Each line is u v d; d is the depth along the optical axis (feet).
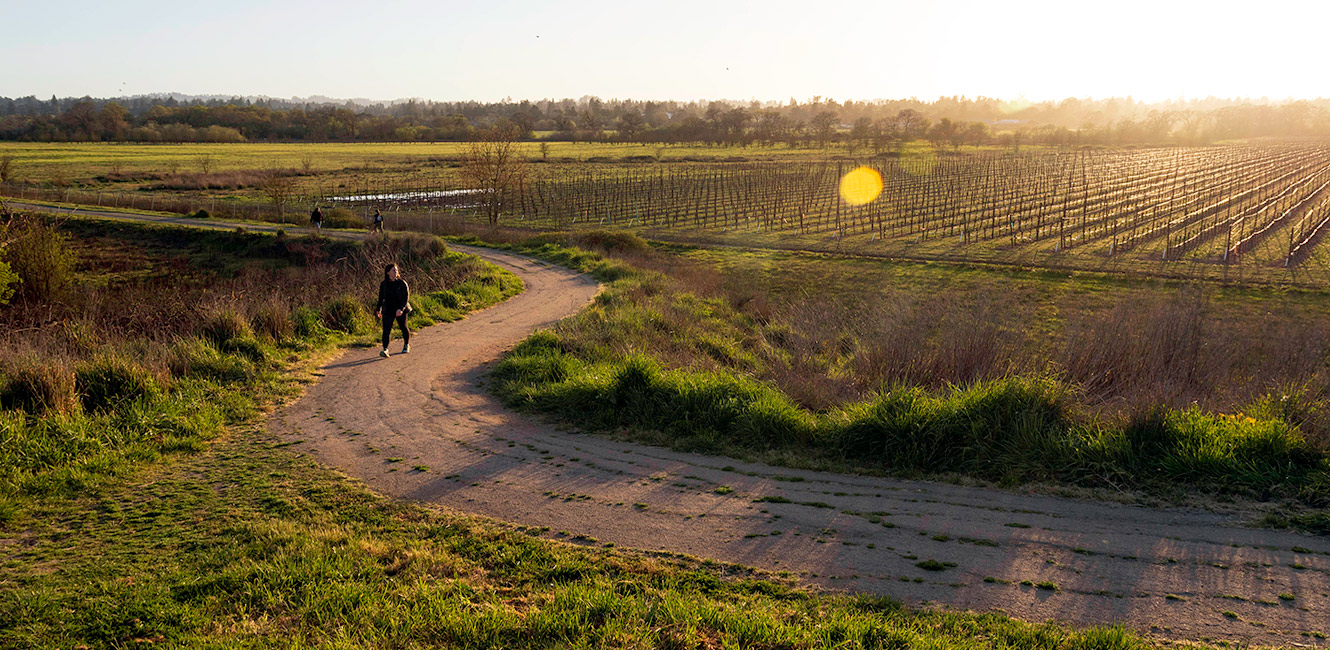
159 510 19.83
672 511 19.49
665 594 14.62
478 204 210.79
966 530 17.85
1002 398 23.71
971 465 22.09
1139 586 14.94
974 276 118.83
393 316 42.16
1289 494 18.81
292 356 39.32
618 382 29.37
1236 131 607.78
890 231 170.30
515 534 18.04
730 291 88.38
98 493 21.12
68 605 14.58
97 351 34.12
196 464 23.75
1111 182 272.92
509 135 182.60
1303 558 15.83
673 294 72.84
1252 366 33.45
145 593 14.85
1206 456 20.30
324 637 13.10
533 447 25.41
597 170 336.70
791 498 20.25
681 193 249.14
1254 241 147.23
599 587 14.98
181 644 13.14
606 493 20.90
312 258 116.67
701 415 26.71
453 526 18.58
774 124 563.48
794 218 194.29
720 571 16.03
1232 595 14.47
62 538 18.15
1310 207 192.65
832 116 550.36
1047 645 12.68
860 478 21.86
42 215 136.77
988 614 13.88
